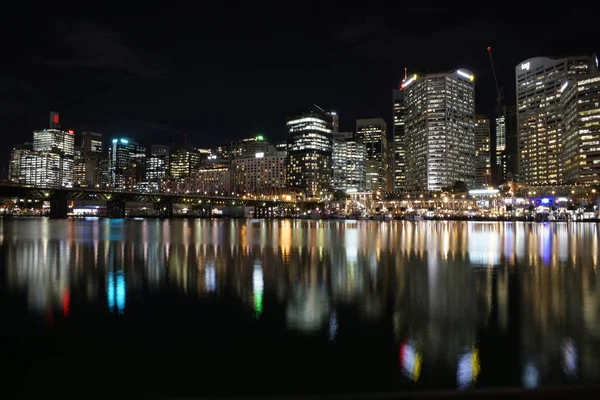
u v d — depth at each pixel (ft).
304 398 38.50
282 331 66.28
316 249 203.10
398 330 66.69
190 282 107.55
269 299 87.81
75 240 260.62
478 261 153.79
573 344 60.23
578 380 48.85
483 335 64.23
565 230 442.50
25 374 51.19
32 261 150.61
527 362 53.88
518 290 97.35
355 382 48.88
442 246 224.33
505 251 194.59
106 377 50.39
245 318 73.41
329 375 50.72
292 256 169.89
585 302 85.25
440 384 48.21
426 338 62.95
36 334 65.16
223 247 213.05
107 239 271.69
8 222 637.71
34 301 86.12
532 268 134.92
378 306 81.82
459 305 82.53
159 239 274.36
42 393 46.60
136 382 49.06
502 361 54.24
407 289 98.48
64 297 89.92
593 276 118.32
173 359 55.52
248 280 110.73
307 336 64.03
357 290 97.14
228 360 55.16
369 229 462.60
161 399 45.14
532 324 69.56
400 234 354.74
